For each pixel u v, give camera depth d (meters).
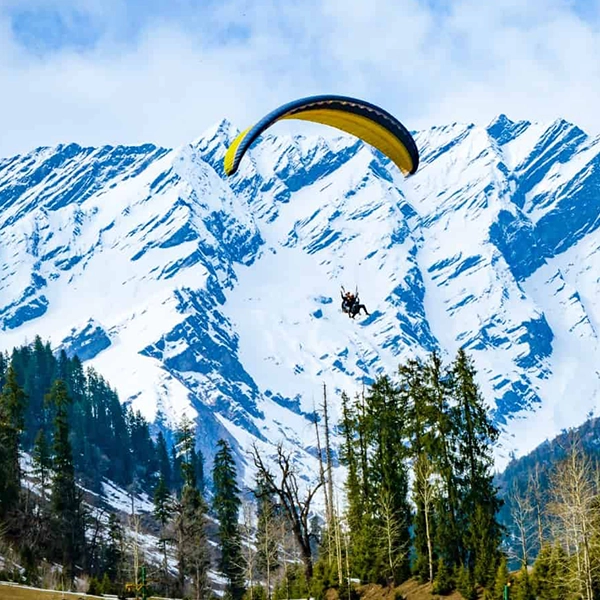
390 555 119.94
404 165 84.38
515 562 160.00
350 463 133.50
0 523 160.88
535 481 160.38
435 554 118.06
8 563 154.62
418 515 120.19
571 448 111.62
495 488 116.81
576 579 99.62
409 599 114.44
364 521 126.00
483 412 117.69
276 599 137.88
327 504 134.00
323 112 80.25
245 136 75.56
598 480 111.69
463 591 109.62
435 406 118.75
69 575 170.62
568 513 103.25
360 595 121.06
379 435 128.50
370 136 82.75
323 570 131.00
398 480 126.12
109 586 142.38
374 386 130.25
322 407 131.75
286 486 126.38
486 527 112.56
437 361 120.69
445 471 116.56
